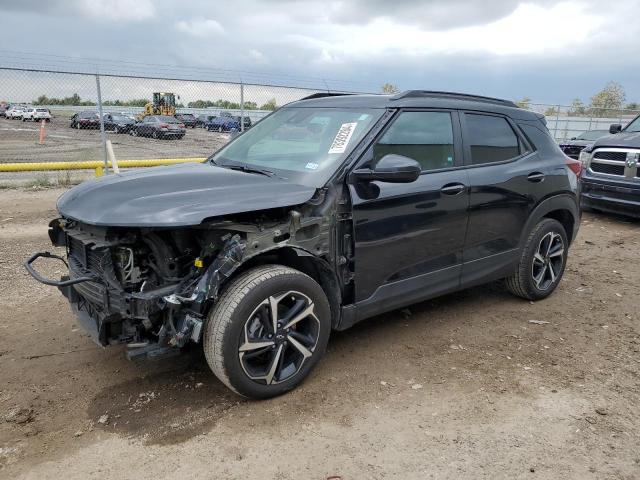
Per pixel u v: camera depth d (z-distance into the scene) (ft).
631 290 17.90
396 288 12.44
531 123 15.87
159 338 9.82
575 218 17.01
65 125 67.15
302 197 10.42
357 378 11.65
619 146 27.43
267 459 8.97
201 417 10.12
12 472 8.58
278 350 10.49
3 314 14.90
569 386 11.50
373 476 8.61
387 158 11.02
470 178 13.41
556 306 16.29
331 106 13.51
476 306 16.15
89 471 8.64
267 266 10.55
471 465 8.91
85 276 10.26
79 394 10.89
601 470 8.84
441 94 13.87
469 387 11.37
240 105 44.01
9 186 38.11
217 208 9.46
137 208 9.36
